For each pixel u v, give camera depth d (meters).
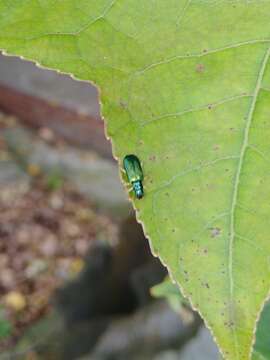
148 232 0.15
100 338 1.15
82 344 1.26
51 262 1.64
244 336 0.15
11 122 1.73
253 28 0.16
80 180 1.71
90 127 1.11
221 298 0.15
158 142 0.16
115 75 0.16
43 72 0.96
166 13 0.16
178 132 0.16
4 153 1.75
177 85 0.16
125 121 0.16
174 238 0.15
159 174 0.15
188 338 0.93
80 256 1.63
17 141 1.73
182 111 0.16
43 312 1.48
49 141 1.69
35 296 1.55
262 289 0.15
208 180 0.15
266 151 0.15
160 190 0.15
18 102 1.07
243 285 0.15
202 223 0.15
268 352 0.24
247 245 0.15
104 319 1.29
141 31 0.16
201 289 0.15
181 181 0.15
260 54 0.16
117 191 1.68
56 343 1.32
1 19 0.17
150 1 0.16
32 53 0.16
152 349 1.00
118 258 1.33
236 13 0.16
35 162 1.72
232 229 0.15
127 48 0.16
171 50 0.16
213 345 0.76
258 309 0.15
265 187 0.15
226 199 0.15
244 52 0.16
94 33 0.16
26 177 1.75
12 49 0.16
